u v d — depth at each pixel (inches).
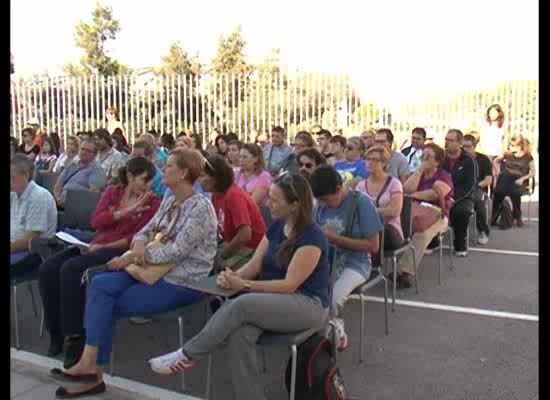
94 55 1168.2
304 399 140.3
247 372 137.6
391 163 305.1
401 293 245.9
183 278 162.4
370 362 178.1
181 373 161.5
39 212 199.8
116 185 203.8
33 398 156.2
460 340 194.5
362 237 181.6
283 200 146.6
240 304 137.1
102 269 169.5
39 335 205.0
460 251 307.7
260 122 585.6
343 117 568.4
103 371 169.5
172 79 613.0
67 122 645.9
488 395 157.0
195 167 167.6
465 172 309.6
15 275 193.3
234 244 187.5
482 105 538.9
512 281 261.4
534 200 483.5
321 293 149.6
